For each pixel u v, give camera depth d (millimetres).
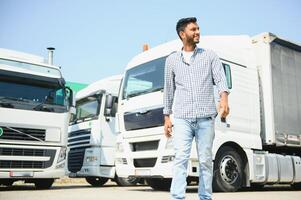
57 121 9898
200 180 4145
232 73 8750
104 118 11797
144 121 8359
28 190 9305
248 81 9102
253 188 11133
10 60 9789
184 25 4285
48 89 10047
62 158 9859
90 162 11609
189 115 4109
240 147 8570
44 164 9562
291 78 10219
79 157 12172
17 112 9383
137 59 9352
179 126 4152
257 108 9164
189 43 4301
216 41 8781
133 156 8484
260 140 9055
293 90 10203
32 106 9625
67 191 8852
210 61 4238
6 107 9289
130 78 9203
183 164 4129
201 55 4242
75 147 12500
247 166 8648
